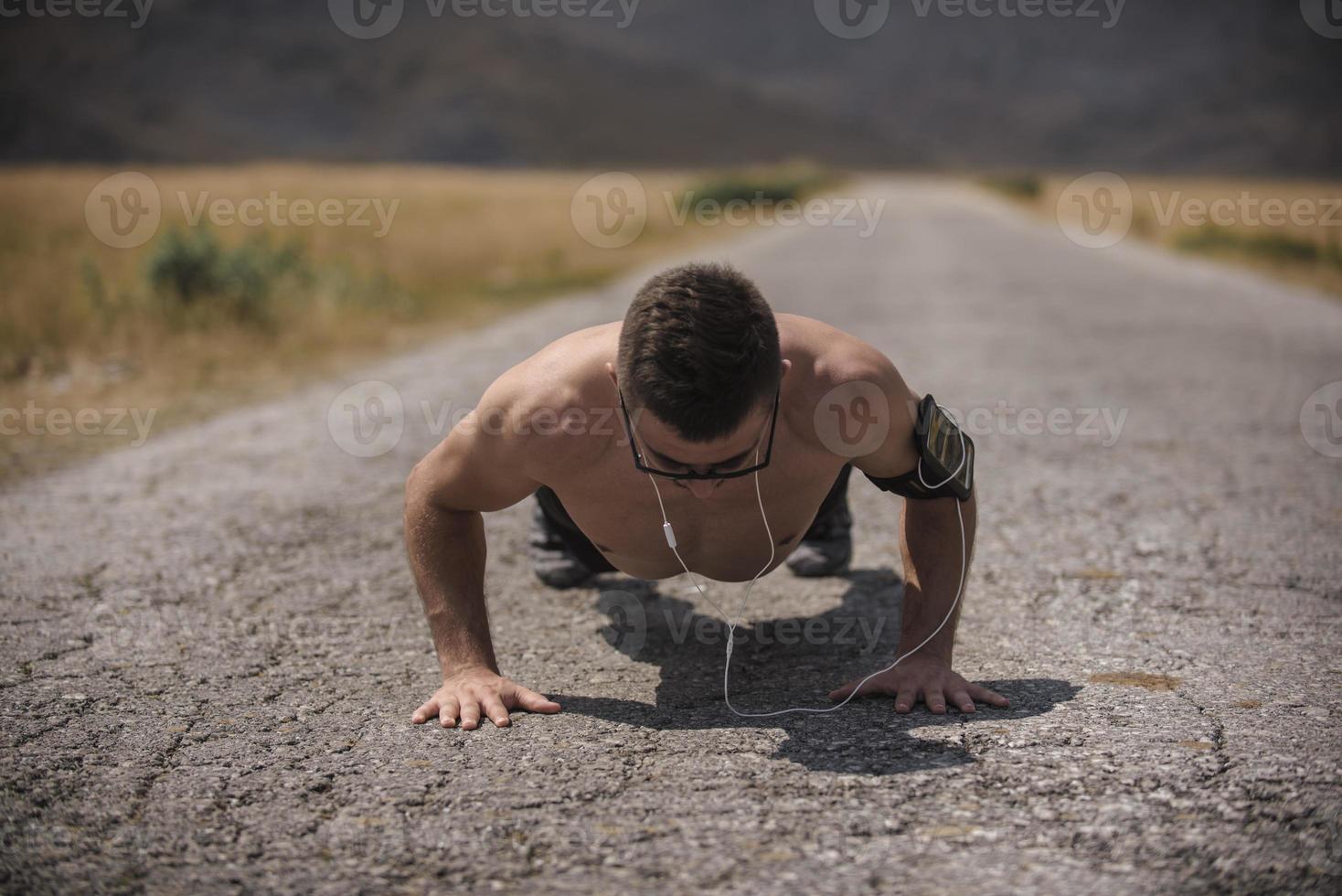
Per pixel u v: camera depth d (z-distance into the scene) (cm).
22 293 796
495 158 15450
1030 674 234
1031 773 186
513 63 19025
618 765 194
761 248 1828
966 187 7281
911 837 166
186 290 844
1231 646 247
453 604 225
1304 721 204
